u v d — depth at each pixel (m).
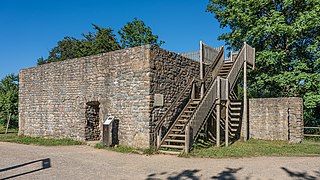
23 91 17.08
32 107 16.41
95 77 13.45
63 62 14.92
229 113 16.05
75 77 14.30
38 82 16.19
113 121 12.30
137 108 11.72
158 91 11.92
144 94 11.55
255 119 15.68
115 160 9.19
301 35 18.23
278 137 14.82
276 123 14.94
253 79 20.53
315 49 17.28
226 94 12.67
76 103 14.15
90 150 11.50
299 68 17.80
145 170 7.59
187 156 9.73
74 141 13.73
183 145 11.15
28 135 16.50
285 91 19.59
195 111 10.85
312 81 17.11
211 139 14.05
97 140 14.13
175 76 13.06
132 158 9.57
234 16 19.92
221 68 15.79
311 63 18.89
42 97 15.88
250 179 6.48
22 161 9.05
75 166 8.20
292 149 11.20
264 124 15.34
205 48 14.93
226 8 21.06
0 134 19.83
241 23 19.98
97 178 6.72
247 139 15.24
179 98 12.43
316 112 20.23
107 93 12.88
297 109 14.19
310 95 17.22
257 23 18.48
